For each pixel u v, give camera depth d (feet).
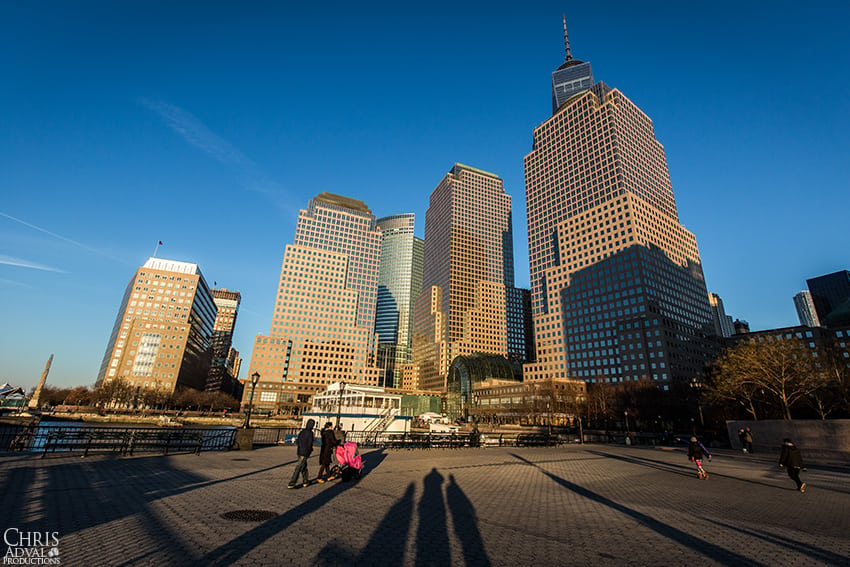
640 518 34.42
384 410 193.57
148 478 45.11
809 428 104.01
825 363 161.27
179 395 459.73
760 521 34.14
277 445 95.55
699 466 62.80
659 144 635.66
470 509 35.73
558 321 552.82
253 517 29.81
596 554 24.36
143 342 519.19
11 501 32.04
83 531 25.09
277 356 590.14
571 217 580.71
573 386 454.40
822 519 35.32
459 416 531.50
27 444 73.41
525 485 50.90
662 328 438.40
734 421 130.00
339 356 626.64
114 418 304.50
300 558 21.79
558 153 640.17
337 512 32.40
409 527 28.84
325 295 650.43
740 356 153.28
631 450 125.49
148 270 566.77
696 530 30.68
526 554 24.02
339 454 47.88
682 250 570.05
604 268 511.81
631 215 497.05
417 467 63.77
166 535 24.88
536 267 645.10
